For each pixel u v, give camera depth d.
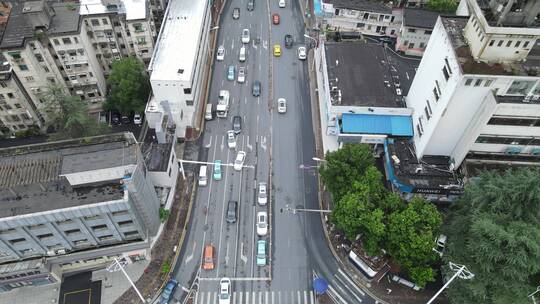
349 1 116.75
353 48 101.62
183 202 84.88
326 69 95.75
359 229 72.62
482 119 70.19
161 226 79.31
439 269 75.38
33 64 85.62
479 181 69.38
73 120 79.88
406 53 113.94
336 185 76.44
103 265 76.12
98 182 66.69
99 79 97.94
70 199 64.94
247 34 119.25
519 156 78.31
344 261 77.56
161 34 96.75
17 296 72.56
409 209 68.25
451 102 70.31
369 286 74.38
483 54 67.56
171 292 72.38
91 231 68.75
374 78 95.06
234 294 73.31
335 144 93.75
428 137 78.38
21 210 63.31
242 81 107.69
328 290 73.88
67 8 91.62
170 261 76.81
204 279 74.88
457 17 75.94
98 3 93.94
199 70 100.00
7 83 83.50
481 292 61.00
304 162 92.25
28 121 92.75
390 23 116.31
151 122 92.56
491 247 60.06
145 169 72.38
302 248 79.12
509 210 63.47
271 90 106.69
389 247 70.00
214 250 78.31
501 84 67.00
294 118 100.69
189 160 91.94
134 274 75.31
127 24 94.06
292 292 73.75
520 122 70.50
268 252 78.44
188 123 95.94
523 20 64.56
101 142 70.19
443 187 78.00
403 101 91.25
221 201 85.44
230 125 98.81
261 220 81.62
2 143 94.06
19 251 68.06
